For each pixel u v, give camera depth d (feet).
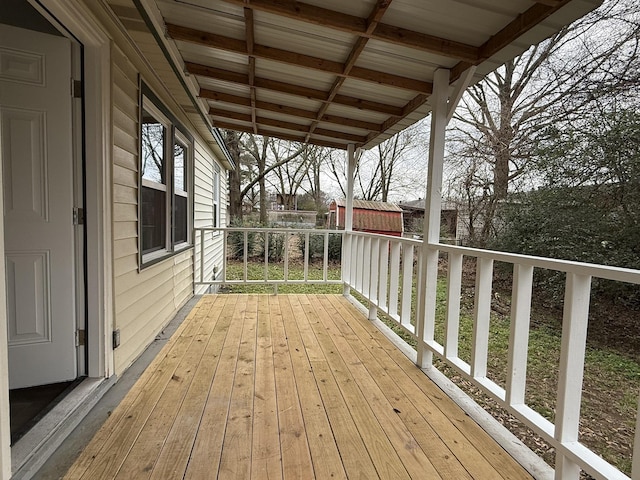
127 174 7.91
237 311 12.92
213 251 22.97
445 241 29.60
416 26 6.67
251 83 9.95
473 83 8.41
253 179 50.08
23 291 6.29
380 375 7.84
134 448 5.04
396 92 10.03
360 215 40.55
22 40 6.05
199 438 5.32
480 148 26.53
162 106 10.24
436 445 5.35
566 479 4.42
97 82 6.50
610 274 3.89
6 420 4.01
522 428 7.40
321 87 10.36
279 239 34.76
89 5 6.07
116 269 7.32
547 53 22.97
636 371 10.78
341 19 6.48
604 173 15.75
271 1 6.22
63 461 4.73
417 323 8.66
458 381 9.89
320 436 5.48
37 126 6.22
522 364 5.40
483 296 6.32
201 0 6.80
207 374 7.59
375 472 4.72
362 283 13.11
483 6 5.91
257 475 4.58
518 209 20.02
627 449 6.88
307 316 12.48
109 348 6.98
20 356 6.32
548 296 17.46
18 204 6.19
